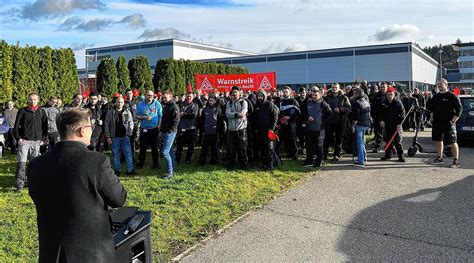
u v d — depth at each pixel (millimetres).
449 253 4438
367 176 8203
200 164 9836
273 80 14891
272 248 4676
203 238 5012
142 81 20469
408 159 10000
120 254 2779
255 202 6488
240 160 9102
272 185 7594
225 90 15219
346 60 51875
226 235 5102
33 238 5074
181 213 5934
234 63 59906
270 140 8938
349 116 9812
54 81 15180
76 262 2400
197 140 13062
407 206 6125
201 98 13008
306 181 7883
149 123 9398
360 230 5188
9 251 4668
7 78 13289
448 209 5930
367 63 50594
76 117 2631
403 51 48469
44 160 2598
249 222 5555
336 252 4535
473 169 8672
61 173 2490
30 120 7660
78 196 2459
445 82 9031
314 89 9156
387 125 9766
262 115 8945
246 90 15086
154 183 7824
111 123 8664
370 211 5934
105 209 2621
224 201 6559
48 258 2461
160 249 4672
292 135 10258
